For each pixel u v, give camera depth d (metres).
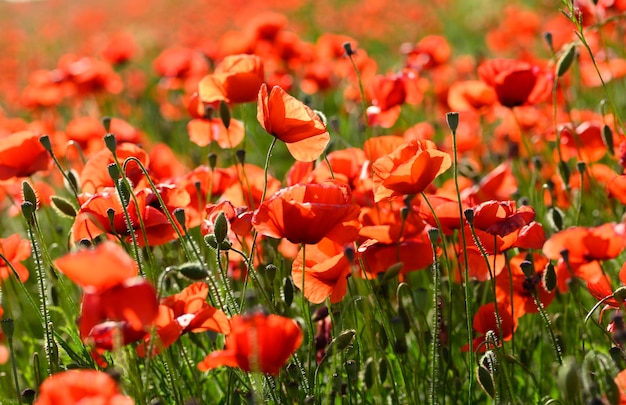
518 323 4.21
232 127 4.89
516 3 16.72
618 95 7.90
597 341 4.20
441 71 8.37
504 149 6.49
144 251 3.91
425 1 20.52
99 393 2.12
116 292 2.36
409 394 3.47
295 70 9.14
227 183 4.36
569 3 4.05
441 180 5.91
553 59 4.86
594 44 6.79
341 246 3.17
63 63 9.20
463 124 6.72
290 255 4.04
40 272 3.20
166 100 9.36
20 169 4.39
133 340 2.67
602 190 4.77
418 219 3.64
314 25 19.58
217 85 4.21
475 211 3.26
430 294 4.55
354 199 3.98
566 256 3.12
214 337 3.20
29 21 32.06
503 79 4.71
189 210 3.84
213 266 4.29
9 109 12.05
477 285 4.05
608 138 4.31
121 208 3.29
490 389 2.94
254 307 2.41
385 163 3.35
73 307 3.67
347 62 7.75
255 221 2.97
